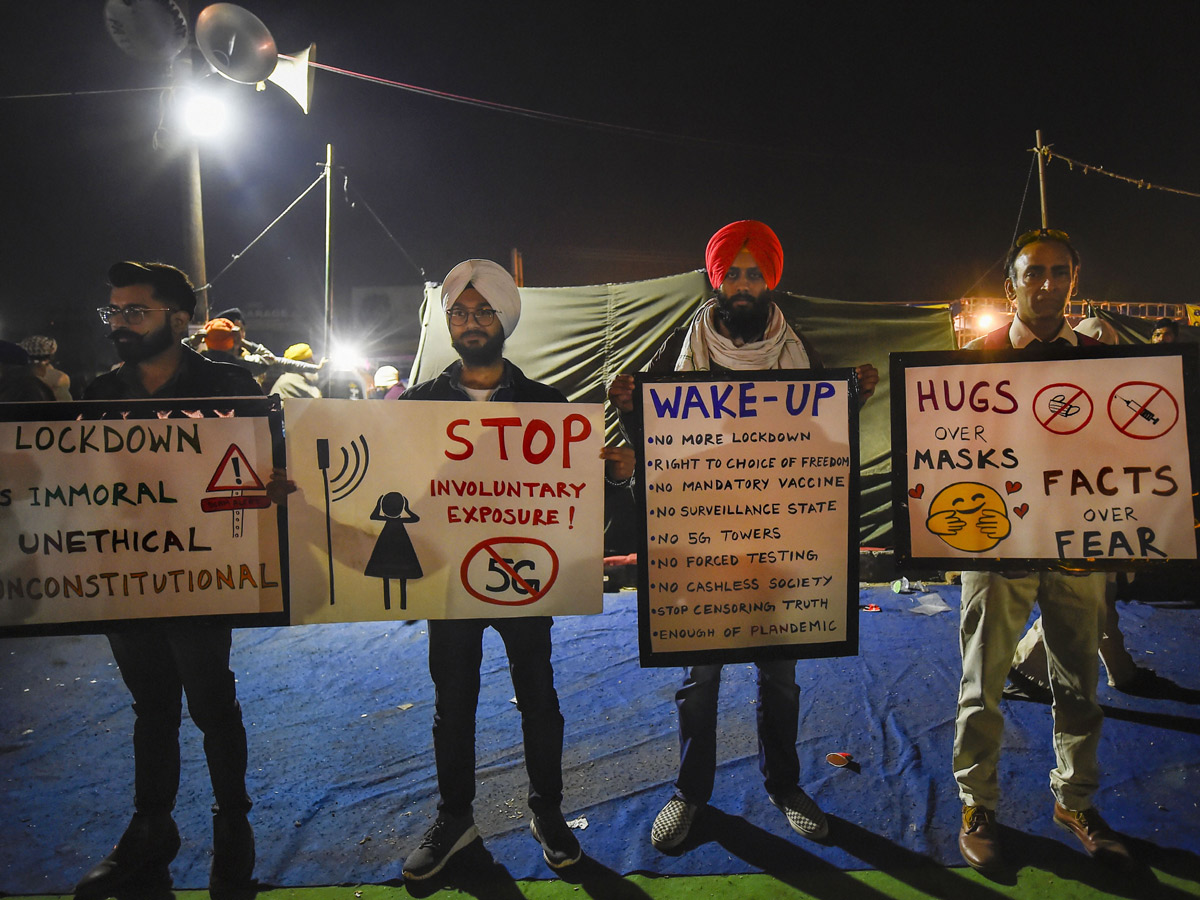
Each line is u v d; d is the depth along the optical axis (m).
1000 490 2.44
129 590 2.36
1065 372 2.41
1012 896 2.38
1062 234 2.51
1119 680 3.73
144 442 2.35
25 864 2.58
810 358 2.70
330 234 12.05
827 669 4.07
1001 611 2.51
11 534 2.32
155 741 2.51
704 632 2.49
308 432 2.39
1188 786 2.92
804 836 2.68
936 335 5.97
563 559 2.46
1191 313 8.79
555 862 2.52
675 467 2.45
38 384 5.18
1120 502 2.39
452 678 2.51
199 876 2.54
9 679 4.08
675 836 2.62
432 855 2.48
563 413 2.44
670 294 5.86
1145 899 2.34
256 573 2.40
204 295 8.94
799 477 2.47
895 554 2.49
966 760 2.57
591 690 3.89
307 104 7.96
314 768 3.17
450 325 2.47
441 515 2.43
